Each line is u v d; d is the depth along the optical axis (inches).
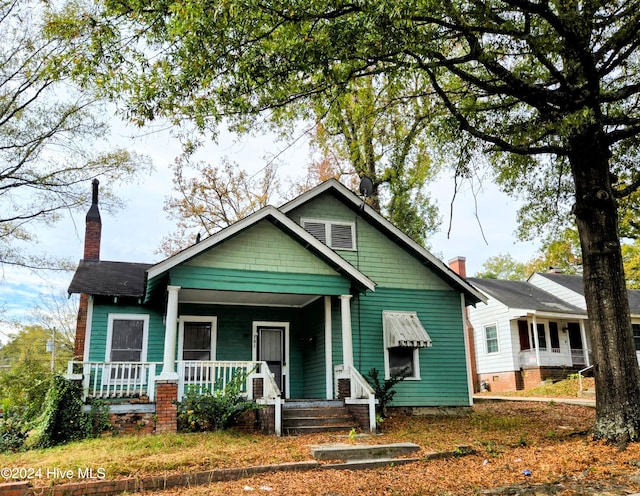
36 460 350.9
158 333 598.5
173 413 455.8
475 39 376.8
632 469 318.3
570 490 287.9
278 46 370.9
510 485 303.0
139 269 684.1
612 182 468.1
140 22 361.7
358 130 764.6
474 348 1216.2
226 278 507.5
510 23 362.6
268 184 1177.4
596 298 400.2
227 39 352.5
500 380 1130.0
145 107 378.9
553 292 1314.0
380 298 649.0
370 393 488.7
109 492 289.0
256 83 387.9
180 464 326.6
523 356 1112.2
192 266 498.0
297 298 613.9
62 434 437.7
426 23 375.9
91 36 364.5
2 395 767.1
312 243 537.3
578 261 1683.1
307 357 641.6
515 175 540.4
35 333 1619.1
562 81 395.2
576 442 396.2
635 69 463.8
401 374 621.6
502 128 472.1
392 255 671.1
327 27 357.7
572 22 355.3
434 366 650.8
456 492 293.4
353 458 370.0
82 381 468.1
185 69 364.5
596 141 400.8
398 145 630.5
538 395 925.8
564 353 1140.5
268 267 526.6
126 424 458.6
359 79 465.4
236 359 618.8
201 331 620.4
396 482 315.3
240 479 320.5
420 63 385.1
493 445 407.8
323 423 490.0
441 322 669.9
